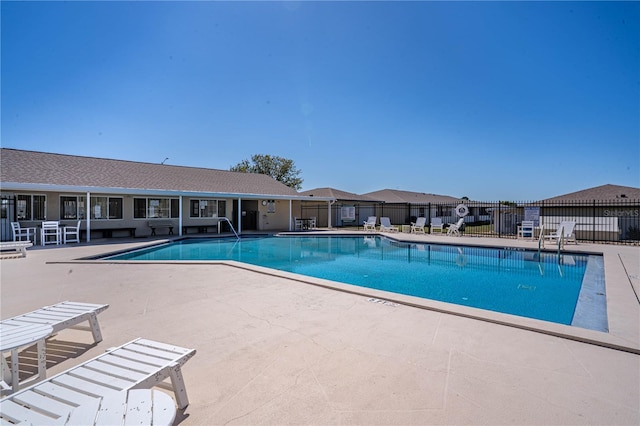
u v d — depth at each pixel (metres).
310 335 3.65
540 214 19.80
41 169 15.70
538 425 2.09
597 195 21.97
